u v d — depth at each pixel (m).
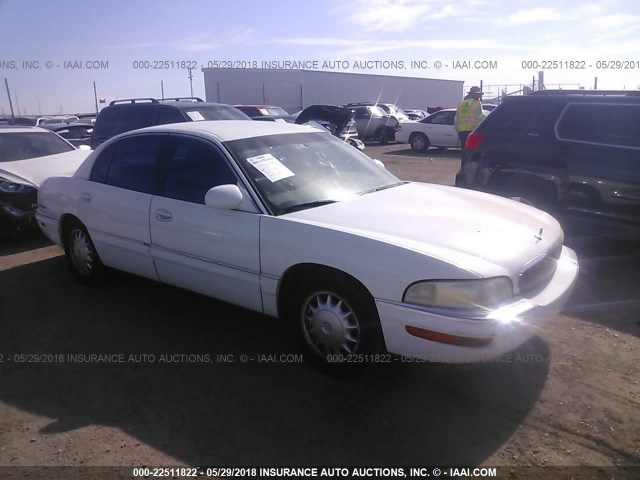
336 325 3.16
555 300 3.05
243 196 3.48
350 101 31.72
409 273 2.80
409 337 2.83
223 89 26.05
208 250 3.62
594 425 2.77
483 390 3.12
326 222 3.21
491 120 6.13
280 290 3.33
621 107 5.18
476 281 2.71
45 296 4.71
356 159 4.31
